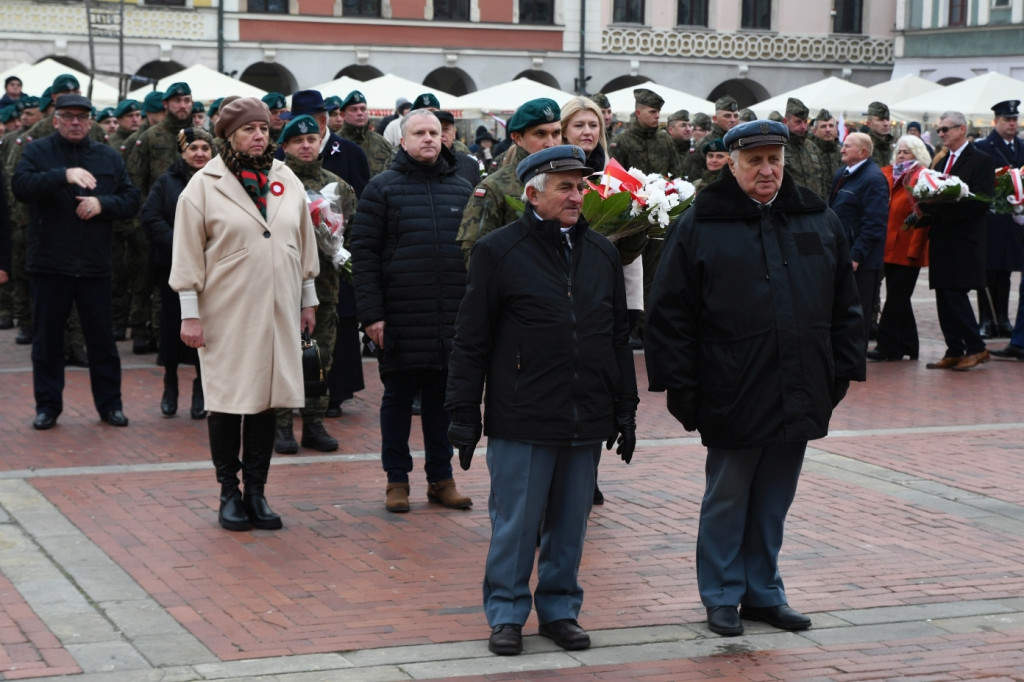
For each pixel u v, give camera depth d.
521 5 43.69
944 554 7.18
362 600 6.27
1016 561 7.06
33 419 10.44
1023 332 14.43
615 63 44.75
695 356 5.78
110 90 27.12
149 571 6.66
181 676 5.28
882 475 9.03
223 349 7.31
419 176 7.84
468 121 33.84
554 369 5.58
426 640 5.75
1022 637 5.90
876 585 6.63
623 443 5.81
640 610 6.21
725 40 45.88
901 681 5.36
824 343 5.74
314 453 9.42
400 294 7.70
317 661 5.47
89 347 10.21
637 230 6.92
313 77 41.62
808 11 46.66
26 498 8.02
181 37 39.59
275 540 7.24
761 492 5.96
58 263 9.95
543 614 5.80
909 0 45.69
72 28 38.09
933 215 13.53
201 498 8.09
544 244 5.64
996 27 42.78
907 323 14.36
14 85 21.58
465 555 7.02
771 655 5.65
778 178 5.71
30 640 5.68
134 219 13.48
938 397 12.16
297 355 7.44
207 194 7.30
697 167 15.25
